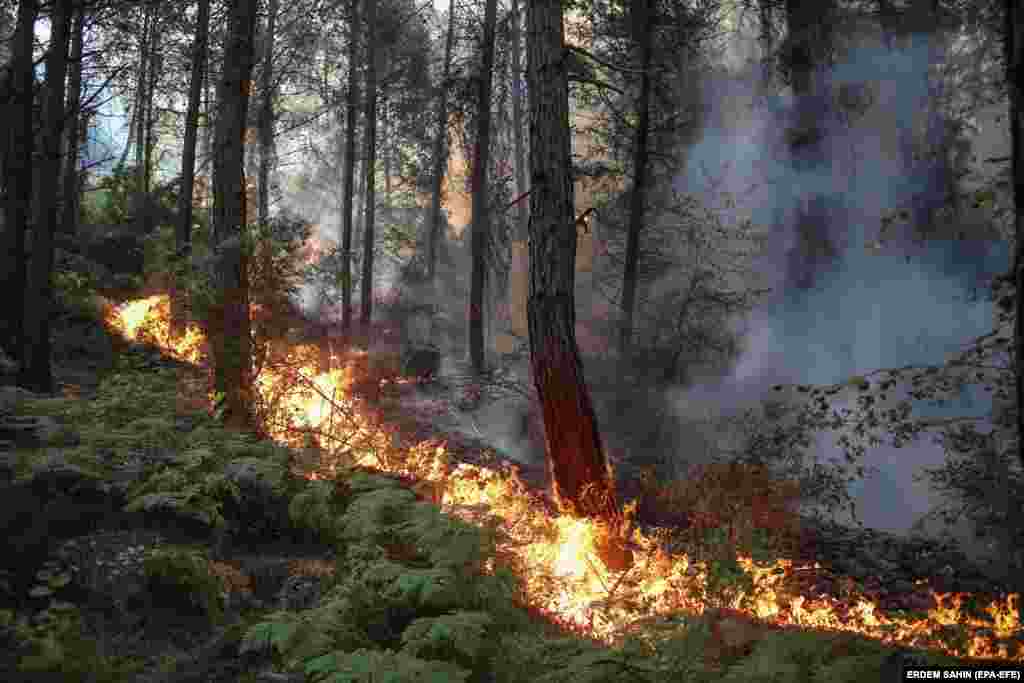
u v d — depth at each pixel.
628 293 17.55
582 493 8.25
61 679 4.06
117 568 5.16
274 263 10.15
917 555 9.20
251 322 9.90
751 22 22.31
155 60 26.80
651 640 4.55
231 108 10.18
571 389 8.38
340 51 26.14
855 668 3.86
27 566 4.91
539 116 8.65
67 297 15.51
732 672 4.03
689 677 4.17
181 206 18.75
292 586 5.50
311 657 4.29
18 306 10.95
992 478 8.73
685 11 17.95
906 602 7.65
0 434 6.83
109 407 7.82
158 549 5.32
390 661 4.12
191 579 5.05
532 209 8.66
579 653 4.65
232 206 10.13
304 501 6.37
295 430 9.57
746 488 9.62
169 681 4.31
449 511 6.14
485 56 20.36
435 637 4.40
